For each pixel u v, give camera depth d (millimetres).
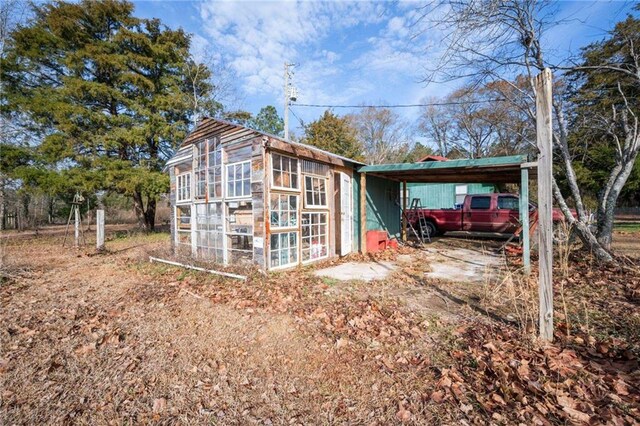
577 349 2852
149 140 15625
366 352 2955
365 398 2295
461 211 11562
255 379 2568
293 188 6598
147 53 15344
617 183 6781
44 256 9078
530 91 6949
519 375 2434
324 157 7375
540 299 3049
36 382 2566
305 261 6992
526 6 5660
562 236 6344
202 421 2090
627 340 2982
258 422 2072
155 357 2961
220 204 7070
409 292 4824
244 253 6551
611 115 7730
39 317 4055
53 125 13352
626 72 5629
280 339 3277
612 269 5496
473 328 3391
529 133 10367
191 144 8016
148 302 4594
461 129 27219
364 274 6094
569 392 2234
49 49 13156
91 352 3074
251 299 4566
